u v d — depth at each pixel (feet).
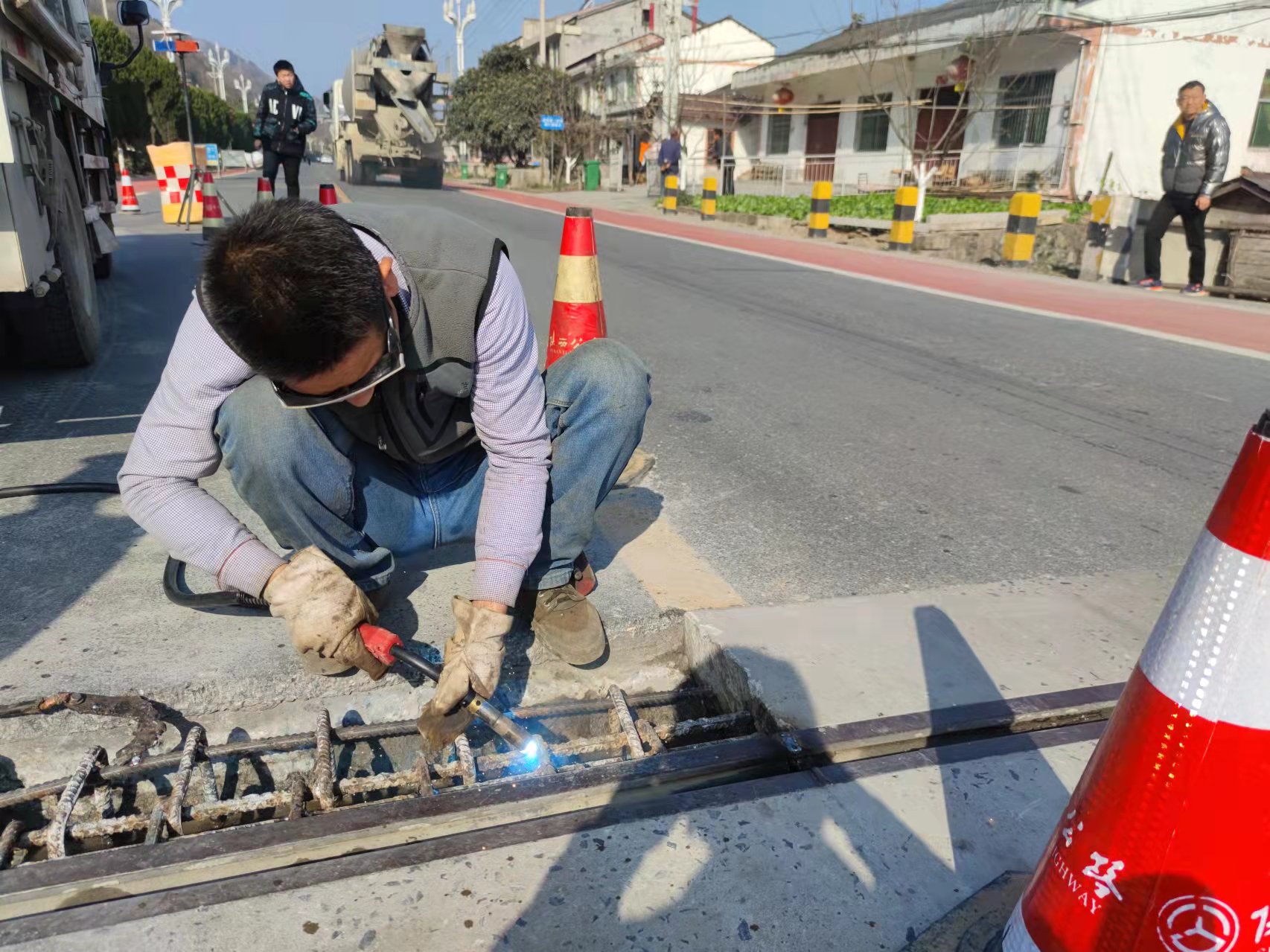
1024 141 59.41
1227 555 2.95
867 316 21.67
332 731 5.83
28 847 5.25
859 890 4.50
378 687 6.29
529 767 5.58
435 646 6.45
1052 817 5.03
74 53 12.96
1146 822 3.16
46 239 10.99
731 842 4.77
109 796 5.52
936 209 51.96
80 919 4.18
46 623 6.59
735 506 9.62
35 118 11.23
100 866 4.53
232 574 5.16
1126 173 56.34
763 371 15.94
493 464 5.53
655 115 89.25
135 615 6.75
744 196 68.03
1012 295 25.93
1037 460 11.46
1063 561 8.47
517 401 5.37
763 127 88.33
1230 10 51.90
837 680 6.20
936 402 14.10
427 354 5.09
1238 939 3.13
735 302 23.27
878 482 10.48
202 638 6.47
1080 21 52.49
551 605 6.42
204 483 9.18
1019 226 35.45
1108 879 3.28
